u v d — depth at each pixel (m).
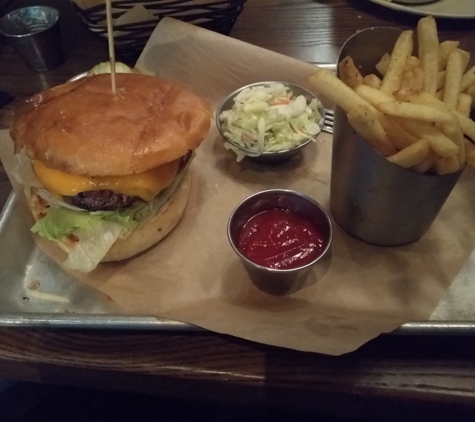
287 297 0.27
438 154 0.24
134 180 0.27
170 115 0.29
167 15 0.40
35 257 0.29
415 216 0.27
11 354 0.25
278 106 0.35
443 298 0.27
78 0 0.39
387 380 0.23
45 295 0.27
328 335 0.24
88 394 0.30
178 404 0.30
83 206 0.28
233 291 0.27
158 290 0.27
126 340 0.25
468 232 0.30
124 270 0.29
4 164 0.31
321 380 0.23
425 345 0.24
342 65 0.26
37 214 0.30
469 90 0.26
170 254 0.29
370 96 0.24
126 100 0.28
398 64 0.26
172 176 0.29
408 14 0.46
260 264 0.27
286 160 0.35
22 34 0.42
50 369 0.25
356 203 0.28
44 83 0.41
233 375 0.23
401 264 0.28
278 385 0.23
